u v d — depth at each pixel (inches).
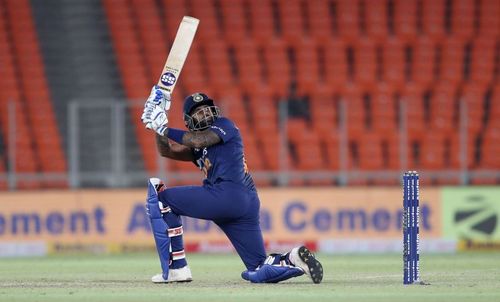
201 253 2672.2
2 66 3390.7
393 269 1830.7
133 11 3511.3
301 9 3499.0
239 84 3321.9
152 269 1892.2
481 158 3134.8
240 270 1850.4
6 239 2704.2
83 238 2709.2
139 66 3405.5
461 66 3380.9
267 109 3228.3
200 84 3326.8
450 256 2407.7
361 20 3476.9
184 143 1332.4
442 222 2691.9
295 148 3127.5
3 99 3297.2
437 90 3284.9
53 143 3164.4
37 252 2699.3
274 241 2696.9
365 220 2701.8
